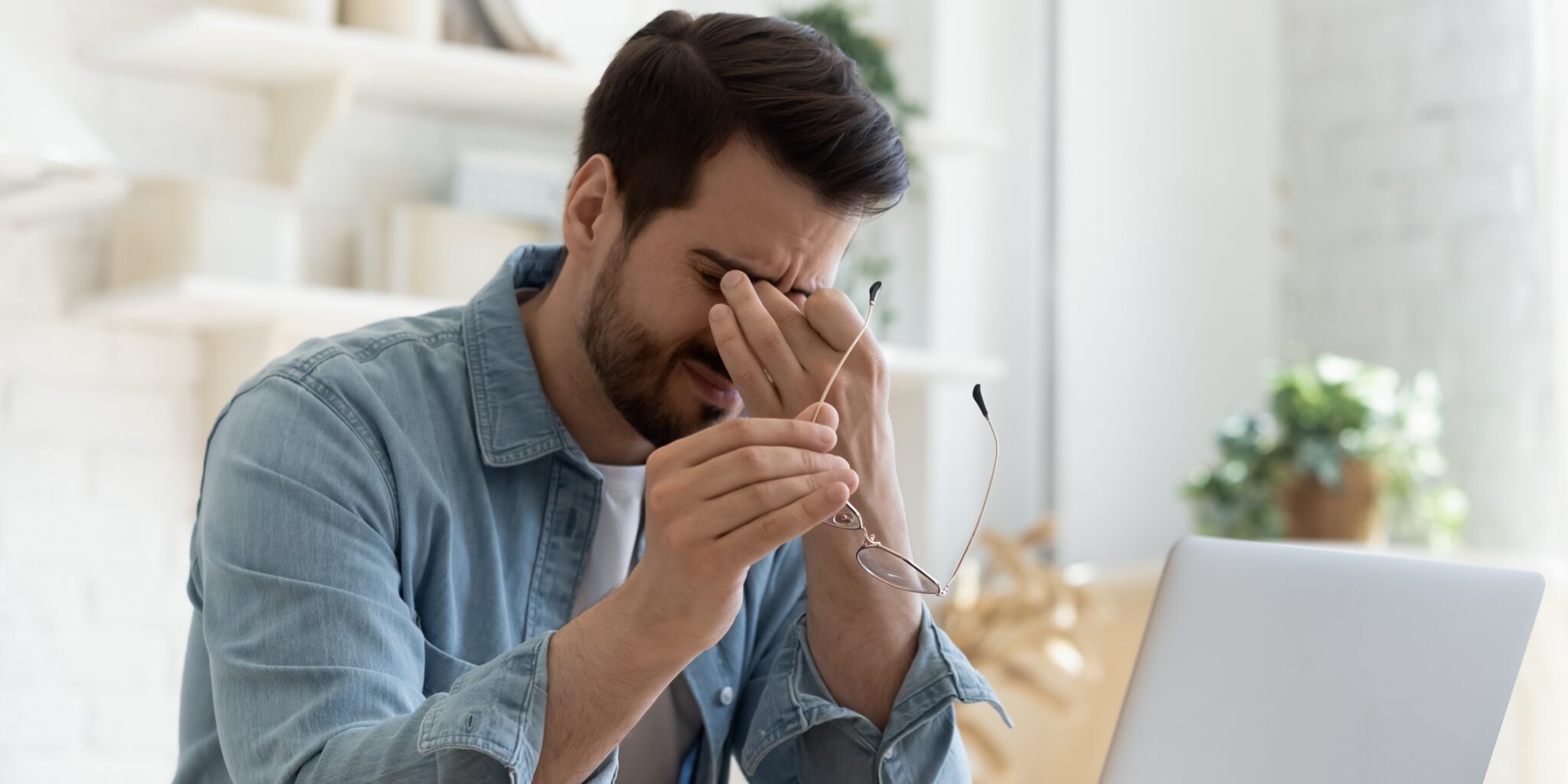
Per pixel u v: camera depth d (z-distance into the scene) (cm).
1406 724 88
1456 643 88
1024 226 303
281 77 216
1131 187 313
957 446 290
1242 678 95
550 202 230
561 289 114
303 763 87
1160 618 100
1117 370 308
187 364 220
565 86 224
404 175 234
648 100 104
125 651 213
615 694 86
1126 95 313
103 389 213
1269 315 326
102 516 212
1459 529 285
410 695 94
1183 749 96
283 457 98
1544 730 240
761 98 101
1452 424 298
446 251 216
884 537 105
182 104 216
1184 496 289
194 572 111
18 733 206
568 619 114
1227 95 326
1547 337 285
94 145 183
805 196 102
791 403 102
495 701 85
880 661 111
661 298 104
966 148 267
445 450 109
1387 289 310
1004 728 256
